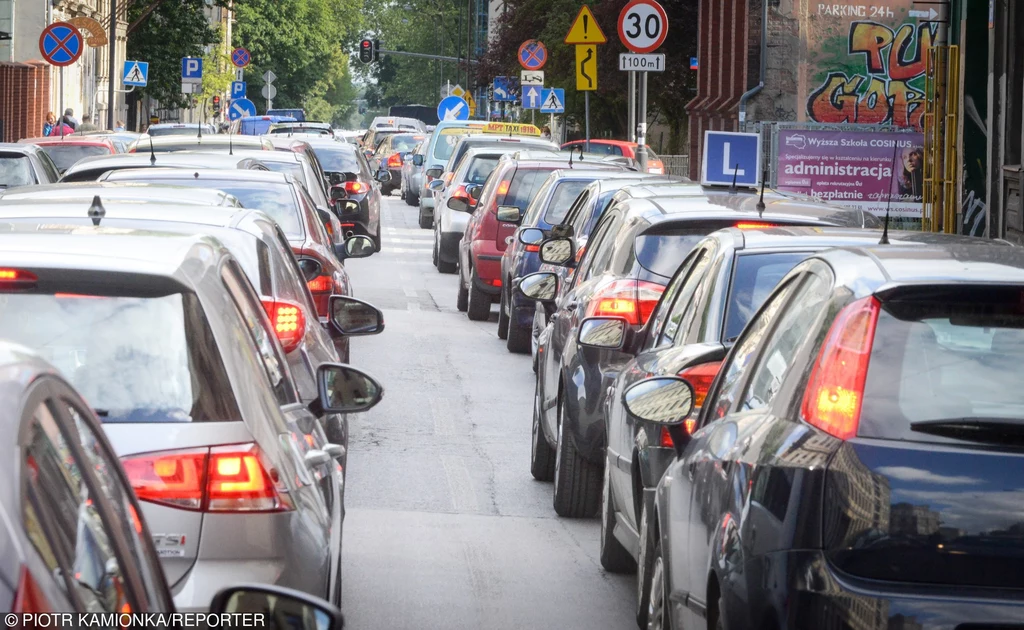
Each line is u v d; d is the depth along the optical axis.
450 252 78.88
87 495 8.18
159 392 13.41
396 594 23.22
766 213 27.28
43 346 13.39
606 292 27.53
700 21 126.50
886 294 12.83
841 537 11.88
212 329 13.97
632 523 22.34
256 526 13.28
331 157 88.75
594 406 27.03
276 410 15.02
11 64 137.25
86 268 13.55
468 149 90.19
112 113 135.12
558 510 28.95
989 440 11.98
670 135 145.00
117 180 35.47
